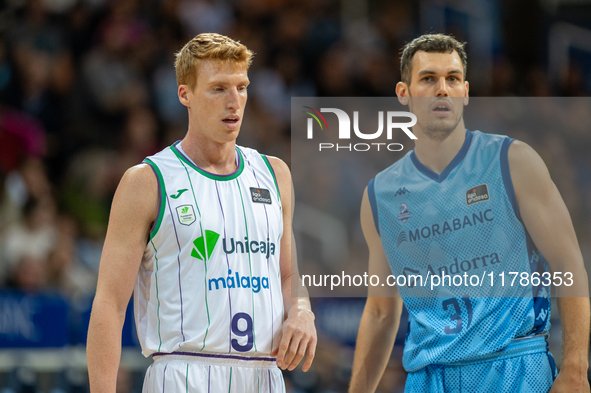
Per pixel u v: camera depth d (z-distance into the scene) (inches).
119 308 375.2
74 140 1091.9
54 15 1169.4
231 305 378.0
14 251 902.4
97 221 1025.5
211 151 392.8
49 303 747.4
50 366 734.5
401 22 1330.0
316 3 1348.4
